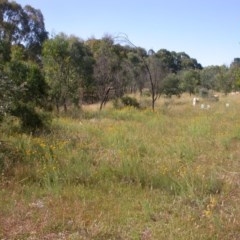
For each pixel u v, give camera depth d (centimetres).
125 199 671
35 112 1306
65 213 584
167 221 581
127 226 558
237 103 3031
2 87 976
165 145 1145
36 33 4022
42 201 645
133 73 3744
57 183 711
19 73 1708
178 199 677
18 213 587
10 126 1202
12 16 3844
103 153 1009
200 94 4091
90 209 612
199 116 1978
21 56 2333
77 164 832
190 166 895
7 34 3809
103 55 3088
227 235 528
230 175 836
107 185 737
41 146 982
